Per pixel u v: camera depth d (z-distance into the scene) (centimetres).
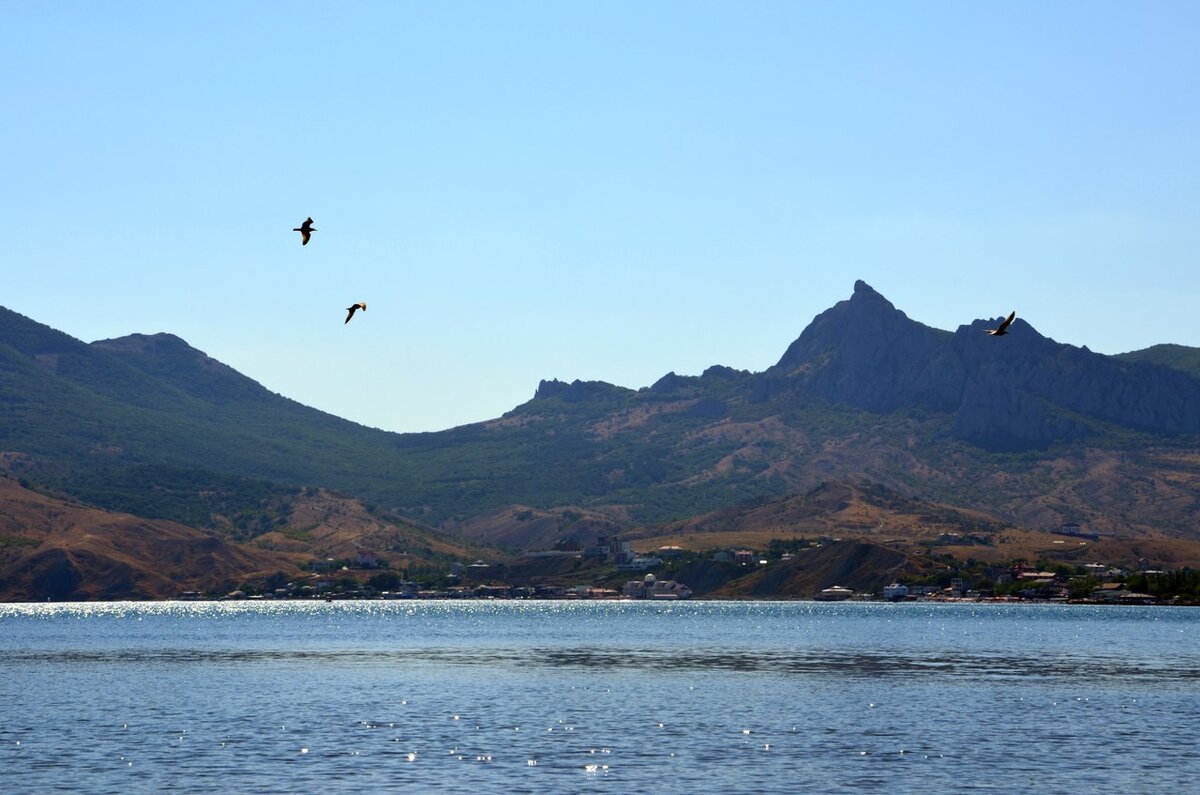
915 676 15912
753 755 9625
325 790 8294
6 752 9725
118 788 8369
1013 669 16975
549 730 10838
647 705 12656
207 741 10225
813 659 18838
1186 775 8888
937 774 8894
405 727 11000
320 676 15950
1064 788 8438
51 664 18100
